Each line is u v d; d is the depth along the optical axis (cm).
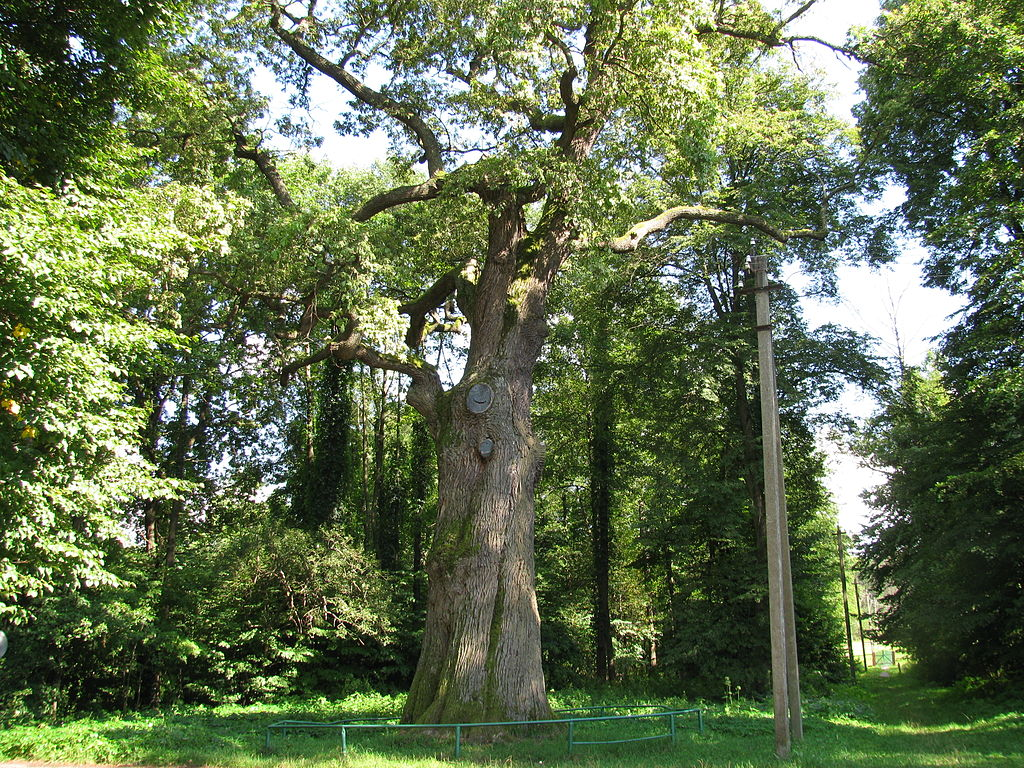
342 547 2541
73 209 952
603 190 1511
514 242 1575
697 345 2609
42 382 927
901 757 1038
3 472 889
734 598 2417
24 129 1109
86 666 2152
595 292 2745
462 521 1380
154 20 1249
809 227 2328
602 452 3067
